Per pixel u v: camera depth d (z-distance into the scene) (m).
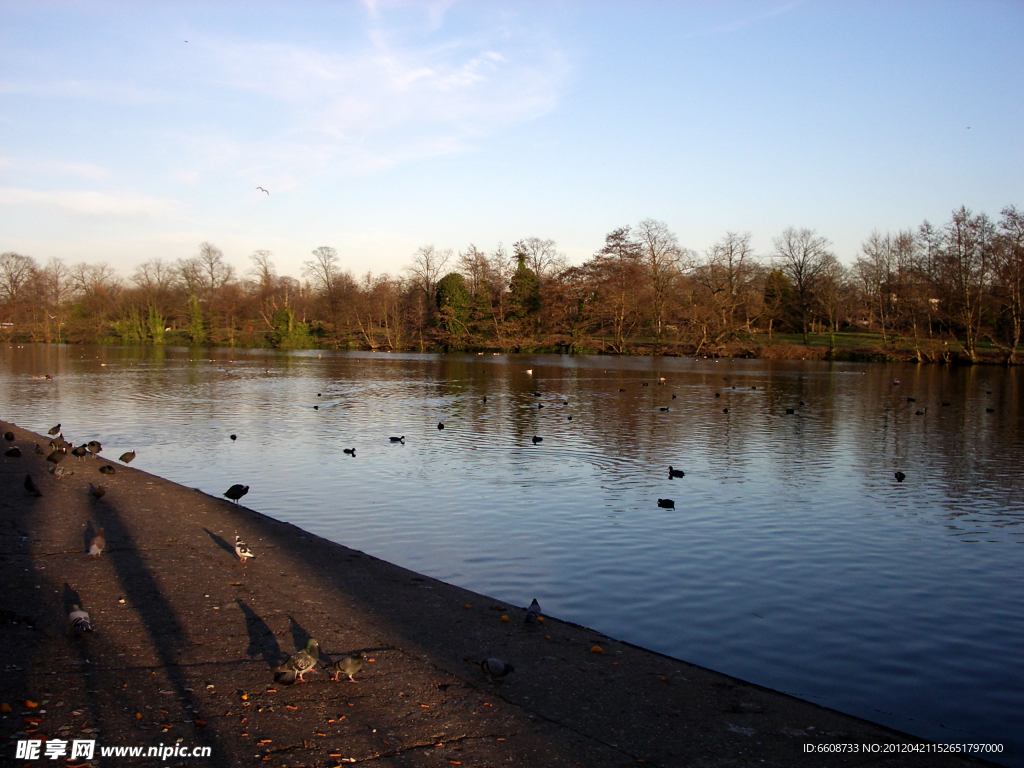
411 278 125.25
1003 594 12.55
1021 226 73.38
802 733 7.41
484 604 10.95
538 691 8.06
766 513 17.70
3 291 127.69
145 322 126.06
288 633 9.46
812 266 104.44
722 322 97.12
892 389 52.50
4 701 7.31
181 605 10.34
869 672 9.55
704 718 7.64
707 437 29.48
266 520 15.55
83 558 12.42
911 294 83.81
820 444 28.09
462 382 56.88
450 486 20.09
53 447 23.38
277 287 136.75
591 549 14.66
